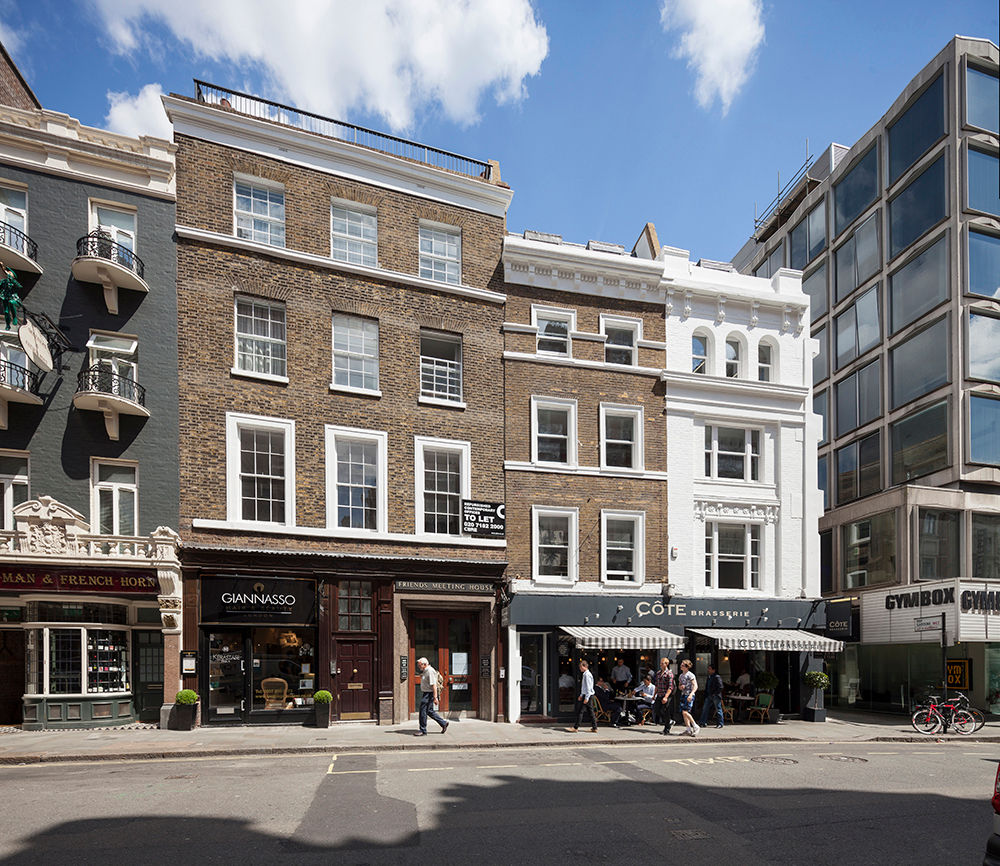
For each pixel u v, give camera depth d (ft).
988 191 82.99
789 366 69.92
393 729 49.88
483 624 57.52
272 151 56.29
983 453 79.66
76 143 50.44
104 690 48.65
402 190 60.59
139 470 49.60
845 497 98.58
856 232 100.42
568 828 25.30
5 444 46.88
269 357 54.95
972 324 80.69
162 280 51.88
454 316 60.85
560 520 61.36
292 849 22.40
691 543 63.67
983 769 38.86
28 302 48.44
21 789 30.35
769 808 28.63
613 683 58.18
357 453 56.80
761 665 64.54
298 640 52.21
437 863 21.36
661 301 66.59
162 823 25.07
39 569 45.52
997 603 64.34
